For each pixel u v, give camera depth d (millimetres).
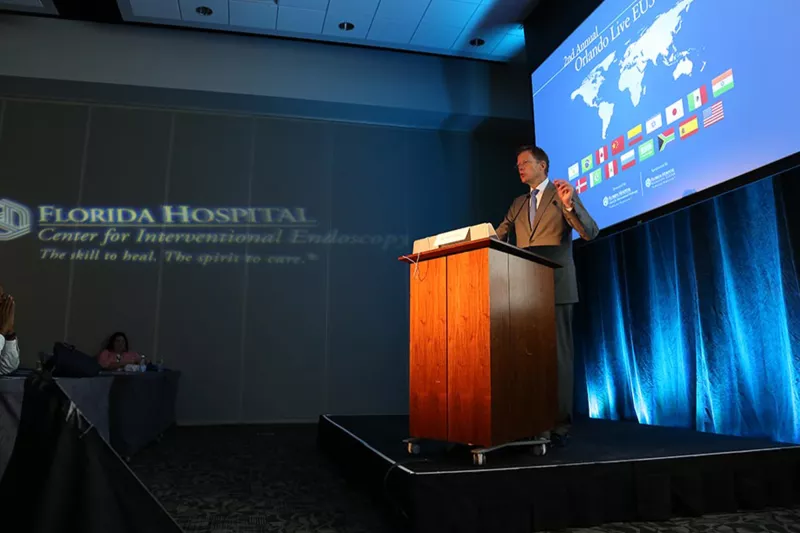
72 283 4789
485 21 4703
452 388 1856
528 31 4652
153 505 1139
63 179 4918
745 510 1941
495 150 5891
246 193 5238
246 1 4406
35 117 4973
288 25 4738
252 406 4914
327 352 5137
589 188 3729
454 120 5535
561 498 1720
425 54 5426
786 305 2555
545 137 4285
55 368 2361
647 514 1792
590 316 4180
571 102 3977
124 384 2893
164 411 4027
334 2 4426
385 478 1786
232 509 1987
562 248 2389
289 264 5211
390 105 5273
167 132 5195
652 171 3145
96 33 4848
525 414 1920
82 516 1078
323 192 5410
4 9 4590
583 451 2029
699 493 1879
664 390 3377
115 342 4613
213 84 4969
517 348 1921
